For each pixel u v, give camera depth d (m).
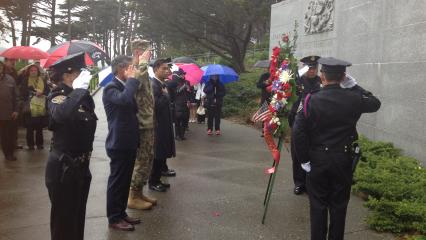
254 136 12.45
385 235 5.20
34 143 10.62
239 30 25.70
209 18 24.20
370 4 9.55
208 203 6.34
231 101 17.17
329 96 4.20
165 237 5.12
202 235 5.18
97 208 6.10
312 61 6.51
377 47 9.17
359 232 5.28
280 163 8.88
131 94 5.05
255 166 8.66
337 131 4.19
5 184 7.31
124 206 5.45
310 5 14.41
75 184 4.07
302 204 6.31
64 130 4.04
